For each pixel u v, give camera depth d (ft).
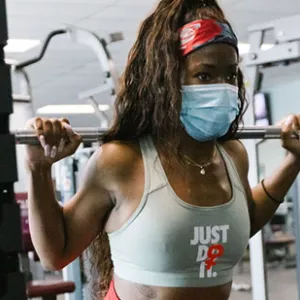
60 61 27.81
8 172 3.60
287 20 12.55
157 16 4.90
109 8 20.49
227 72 4.74
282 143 5.82
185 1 4.84
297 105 19.25
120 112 4.97
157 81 4.75
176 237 4.54
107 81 14.97
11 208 3.60
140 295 4.69
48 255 4.74
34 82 32.83
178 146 4.77
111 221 4.86
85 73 31.09
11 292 3.59
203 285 4.72
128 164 4.70
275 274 24.98
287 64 13.03
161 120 4.75
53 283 13.70
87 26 22.77
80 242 4.89
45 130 4.23
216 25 4.66
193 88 4.67
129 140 4.89
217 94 4.66
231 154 5.38
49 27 22.21
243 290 22.62
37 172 4.39
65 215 4.80
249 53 13.29
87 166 4.90
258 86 13.47
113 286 4.98
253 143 12.94
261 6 20.92
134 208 4.64
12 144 3.62
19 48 25.22
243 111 5.48
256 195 5.80
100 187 4.79
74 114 44.70
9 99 3.58
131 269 4.72
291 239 24.16
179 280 4.63
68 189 15.97
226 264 4.85
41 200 4.47
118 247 4.82
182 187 4.69
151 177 4.65
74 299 14.92
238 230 4.85
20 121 15.61
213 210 4.69
